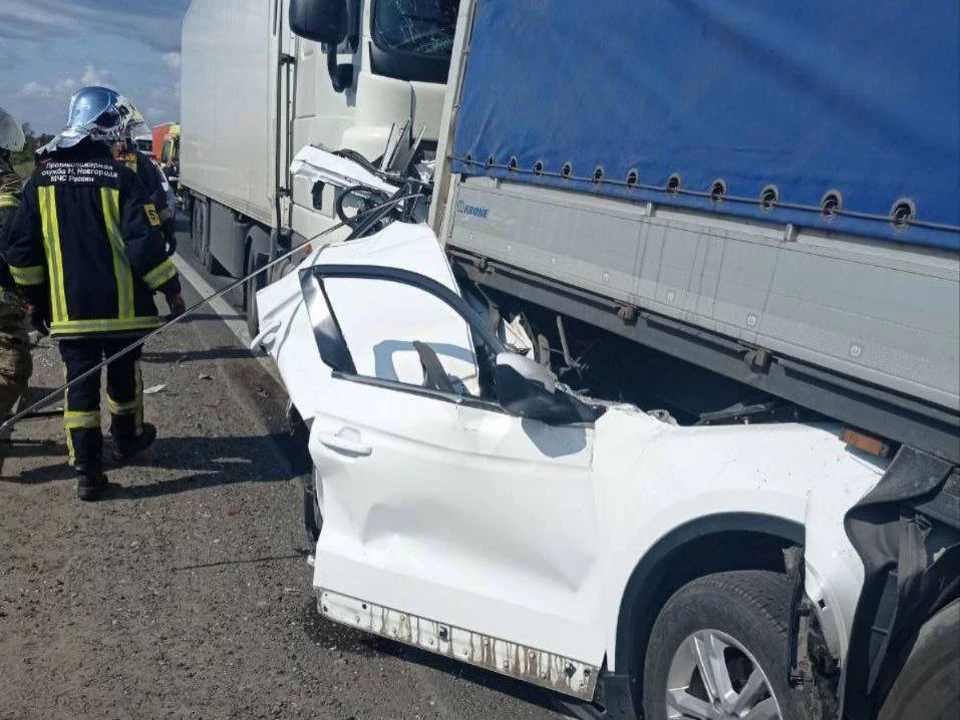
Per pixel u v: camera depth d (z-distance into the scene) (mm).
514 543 3326
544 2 3844
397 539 3602
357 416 3588
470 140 4352
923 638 2338
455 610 3447
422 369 3730
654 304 3141
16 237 4996
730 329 2828
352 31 5977
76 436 5145
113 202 5062
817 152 2572
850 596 2396
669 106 3129
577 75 3604
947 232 2209
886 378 2340
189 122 14492
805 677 2562
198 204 14141
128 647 3861
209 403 7242
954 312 2182
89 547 4711
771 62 2748
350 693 3678
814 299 2547
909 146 2318
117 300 5148
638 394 3807
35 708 3422
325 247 4828
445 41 5949
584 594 3227
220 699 3562
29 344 5473
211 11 11758
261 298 4699
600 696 3320
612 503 3123
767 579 2816
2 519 4961
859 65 2477
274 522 5164
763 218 2725
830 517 2477
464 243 4375
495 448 3324
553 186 3709
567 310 3648
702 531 2820
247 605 4270
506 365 3234
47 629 3955
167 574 4500
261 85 8445
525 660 3334
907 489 2291
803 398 2623
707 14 2996
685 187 3031
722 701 2830
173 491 5480
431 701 3668
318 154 5555
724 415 3115
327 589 3721
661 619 3039
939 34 2285
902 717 2346
